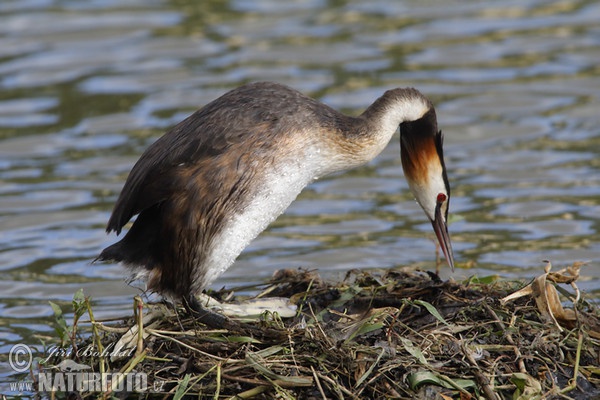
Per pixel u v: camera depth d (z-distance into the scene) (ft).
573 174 53.26
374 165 56.44
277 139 33.94
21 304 41.16
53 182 53.78
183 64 69.10
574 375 30.66
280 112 34.37
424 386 29.99
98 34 74.38
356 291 35.47
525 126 59.72
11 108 63.10
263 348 31.94
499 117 60.95
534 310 33.63
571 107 61.87
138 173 33.81
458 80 66.08
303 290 36.88
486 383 29.81
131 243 34.06
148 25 76.23
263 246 46.52
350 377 30.32
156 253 33.81
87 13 78.74
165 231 33.30
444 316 33.32
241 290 38.78
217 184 33.06
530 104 62.44
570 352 32.04
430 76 66.64
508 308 33.60
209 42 73.05
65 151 57.72
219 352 31.73
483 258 44.04
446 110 61.52
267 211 33.96
